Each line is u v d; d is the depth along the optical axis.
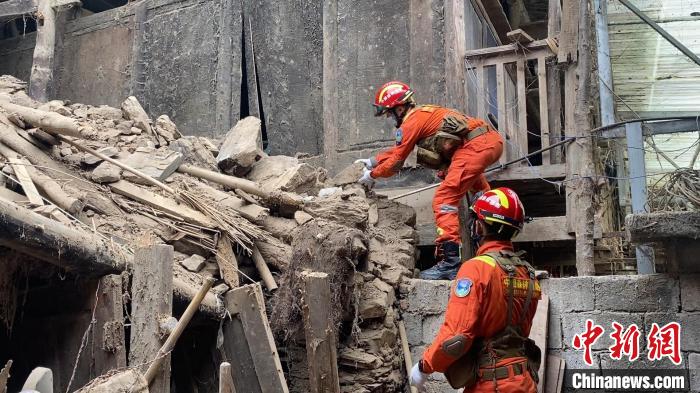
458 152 5.95
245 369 4.97
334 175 8.07
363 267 5.39
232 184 6.21
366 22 8.20
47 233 4.36
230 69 9.09
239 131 7.24
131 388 3.76
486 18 9.19
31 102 7.23
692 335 5.25
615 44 9.53
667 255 5.36
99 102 9.98
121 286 4.70
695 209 5.42
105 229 5.31
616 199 9.65
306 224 5.58
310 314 4.64
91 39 10.20
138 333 4.25
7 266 4.73
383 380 5.35
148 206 5.79
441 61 7.75
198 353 5.31
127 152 6.68
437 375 5.60
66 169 5.95
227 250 5.59
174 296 4.74
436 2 7.85
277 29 9.02
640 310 5.38
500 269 3.92
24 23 10.58
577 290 5.54
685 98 10.81
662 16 8.94
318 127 8.66
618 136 6.53
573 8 7.16
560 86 7.74
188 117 9.32
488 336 3.90
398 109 6.21
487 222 4.10
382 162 6.23
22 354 4.96
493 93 8.37
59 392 4.70
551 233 6.92
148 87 9.65
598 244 7.69
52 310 4.88
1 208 4.14
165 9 9.71
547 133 7.22
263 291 5.68
